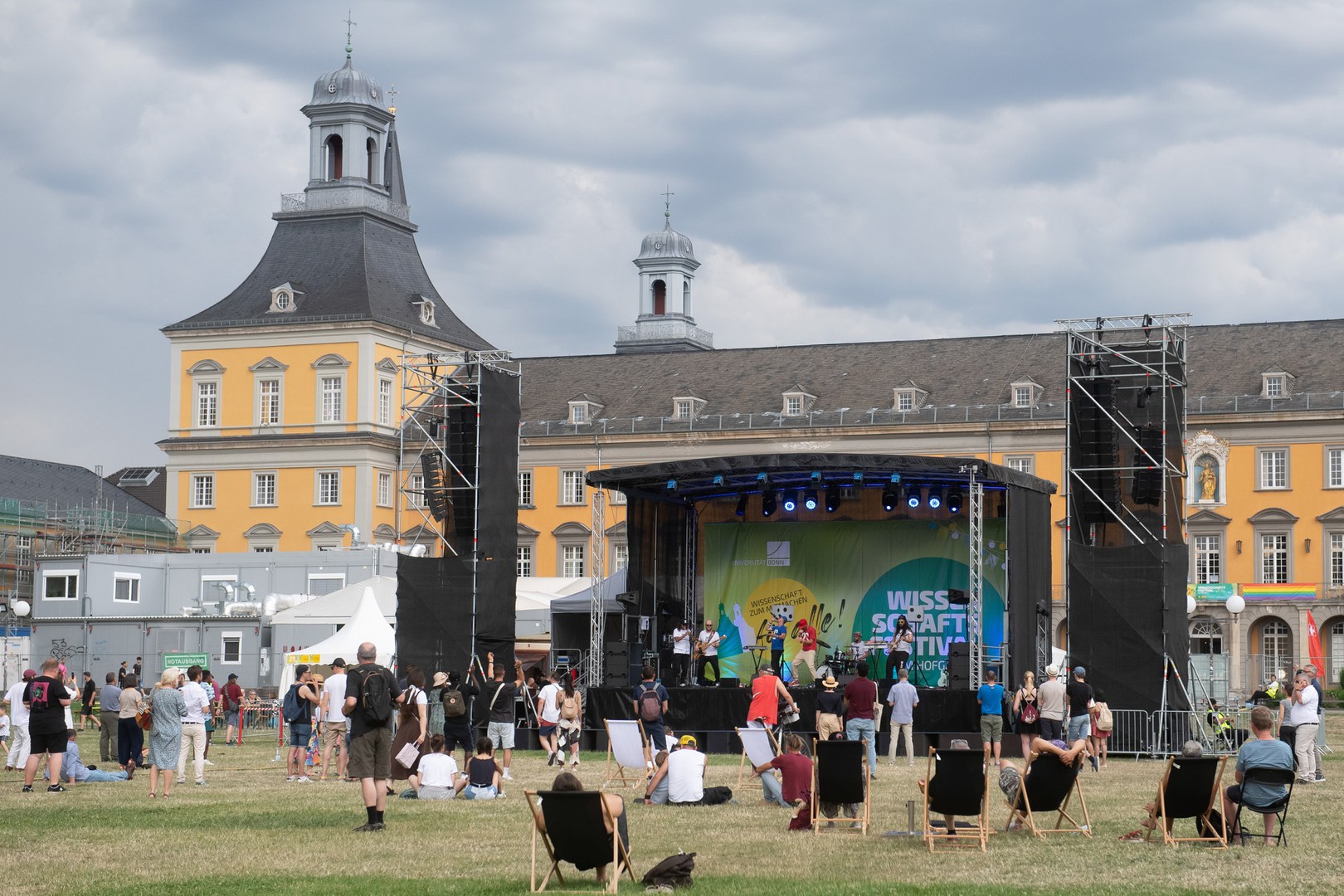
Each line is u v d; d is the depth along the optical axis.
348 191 92.00
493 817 20.64
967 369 83.12
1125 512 35.34
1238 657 73.81
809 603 42.09
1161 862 16.34
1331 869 15.79
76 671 63.34
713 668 40.72
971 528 35.78
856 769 18.97
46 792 24.50
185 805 22.39
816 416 83.31
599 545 40.47
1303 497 74.94
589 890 14.84
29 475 91.12
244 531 88.06
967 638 40.56
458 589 38.75
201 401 89.81
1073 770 18.34
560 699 31.03
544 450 87.00
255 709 47.44
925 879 15.34
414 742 23.92
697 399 86.25
